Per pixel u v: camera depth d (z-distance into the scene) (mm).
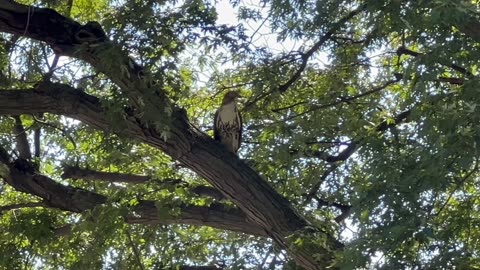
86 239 9867
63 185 9289
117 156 9305
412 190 6484
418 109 6652
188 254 10469
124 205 8766
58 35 7992
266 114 10352
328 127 10195
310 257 7941
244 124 10344
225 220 8859
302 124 10148
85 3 10430
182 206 8922
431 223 6535
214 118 9773
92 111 8023
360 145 7809
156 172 10133
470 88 6324
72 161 10180
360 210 6672
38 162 9820
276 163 9852
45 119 10203
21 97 8055
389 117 9148
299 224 8234
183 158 8172
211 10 7910
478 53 6605
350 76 10586
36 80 9164
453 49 6535
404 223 6379
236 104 9648
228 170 8195
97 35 7965
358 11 8070
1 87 8883
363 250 6504
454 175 6598
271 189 8391
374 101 9992
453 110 6168
